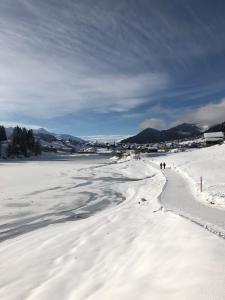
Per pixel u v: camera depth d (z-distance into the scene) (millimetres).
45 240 15836
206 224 14008
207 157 68250
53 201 30547
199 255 9141
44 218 23391
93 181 48594
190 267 8383
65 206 28078
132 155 123000
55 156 167375
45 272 11289
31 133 159000
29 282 10508
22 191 37125
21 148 147125
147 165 77688
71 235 16234
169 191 29688
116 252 12438
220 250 9320
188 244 10695
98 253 12750
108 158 147125
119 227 16891
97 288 9125
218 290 6641
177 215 16516
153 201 24578
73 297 8828
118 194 35469
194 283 7223
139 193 34125
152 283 8094
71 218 23422
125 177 55438
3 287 10328
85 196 33781
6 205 28328
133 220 18391
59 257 12805
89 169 73750
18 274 11391
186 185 34312
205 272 7750
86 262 11820
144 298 7250
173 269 8711
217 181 32250
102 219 20016
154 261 10086
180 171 50594
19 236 18406
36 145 160375
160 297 7027
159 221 16469
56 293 9258
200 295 6586
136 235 14625
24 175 58781
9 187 40906
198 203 22375
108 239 14617
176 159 76750
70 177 54938
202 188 27938
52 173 63188
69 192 36594
